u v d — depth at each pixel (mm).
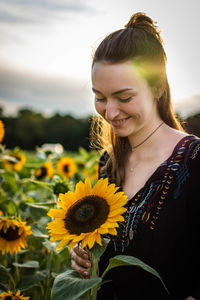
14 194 3559
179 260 1496
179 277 1508
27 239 2490
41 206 2104
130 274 1583
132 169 1729
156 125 1680
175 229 1484
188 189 1479
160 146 1657
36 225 2334
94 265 1354
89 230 1272
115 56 1477
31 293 2363
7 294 1962
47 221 2914
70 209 1377
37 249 2719
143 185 1646
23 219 2357
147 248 1524
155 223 1510
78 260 1512
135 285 1577
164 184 1527
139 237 1544
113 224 1238
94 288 1335
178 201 1487
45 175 3740
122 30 1580
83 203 1363
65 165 4340
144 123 1591
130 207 1593
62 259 2414
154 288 1536
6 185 3457
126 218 1585
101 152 2201
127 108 1513
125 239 1582
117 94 1493
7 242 2137
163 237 1494
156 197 1533
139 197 1584
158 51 1599
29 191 3703
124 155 1789
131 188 1700
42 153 4629
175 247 1490
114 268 1645
